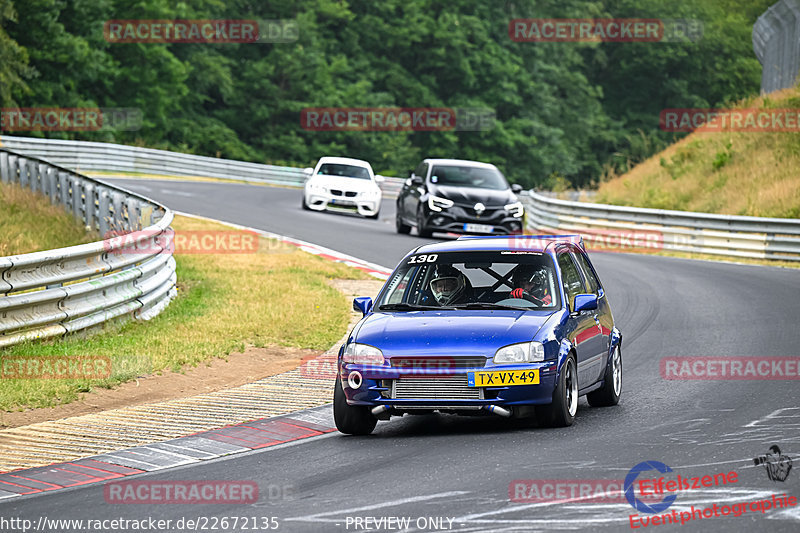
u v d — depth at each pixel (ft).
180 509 78.13
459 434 104.83
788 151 393.91
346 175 398.42
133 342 150.82
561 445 95.66
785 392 122.93
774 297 211.61
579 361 110.22
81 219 253.65
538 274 113.91
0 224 232.12
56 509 79.56
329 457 95.61
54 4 627.05
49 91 620.08
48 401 118.93
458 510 73.92
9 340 135.74
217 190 470.39
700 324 181.37
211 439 104.99
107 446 102.12
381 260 258.16
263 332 167.22
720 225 303.48
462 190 306.14
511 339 102.22
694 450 91.81
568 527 68.74
